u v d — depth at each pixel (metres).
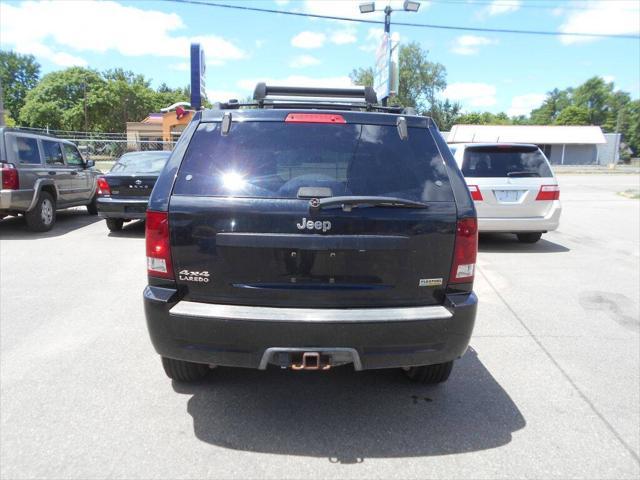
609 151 57.78
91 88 58.94
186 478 2.61
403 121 3.17
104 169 24.58
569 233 10.55
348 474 2.66
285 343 2.80
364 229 2.87
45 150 10.48
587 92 103.88
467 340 3.00
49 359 4.06
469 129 55.28
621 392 3.62
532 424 3.19
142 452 2.83
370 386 3.69
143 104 69.44
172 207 2.90
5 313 5.18
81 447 2.87
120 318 5.05
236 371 3.90
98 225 11.20
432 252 2.94
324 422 3.19
